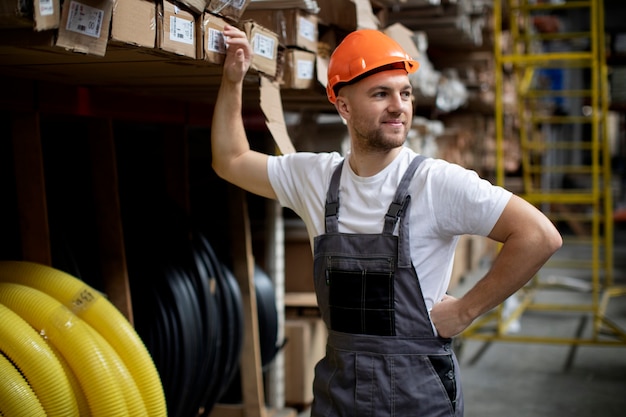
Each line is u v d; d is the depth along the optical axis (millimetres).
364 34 2037
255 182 2340
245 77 2598
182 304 2910
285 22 2707
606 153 6852
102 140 2779
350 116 2031
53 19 1605
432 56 6977
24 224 2441
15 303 2129
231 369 3324
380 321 1963
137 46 1877
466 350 5922
